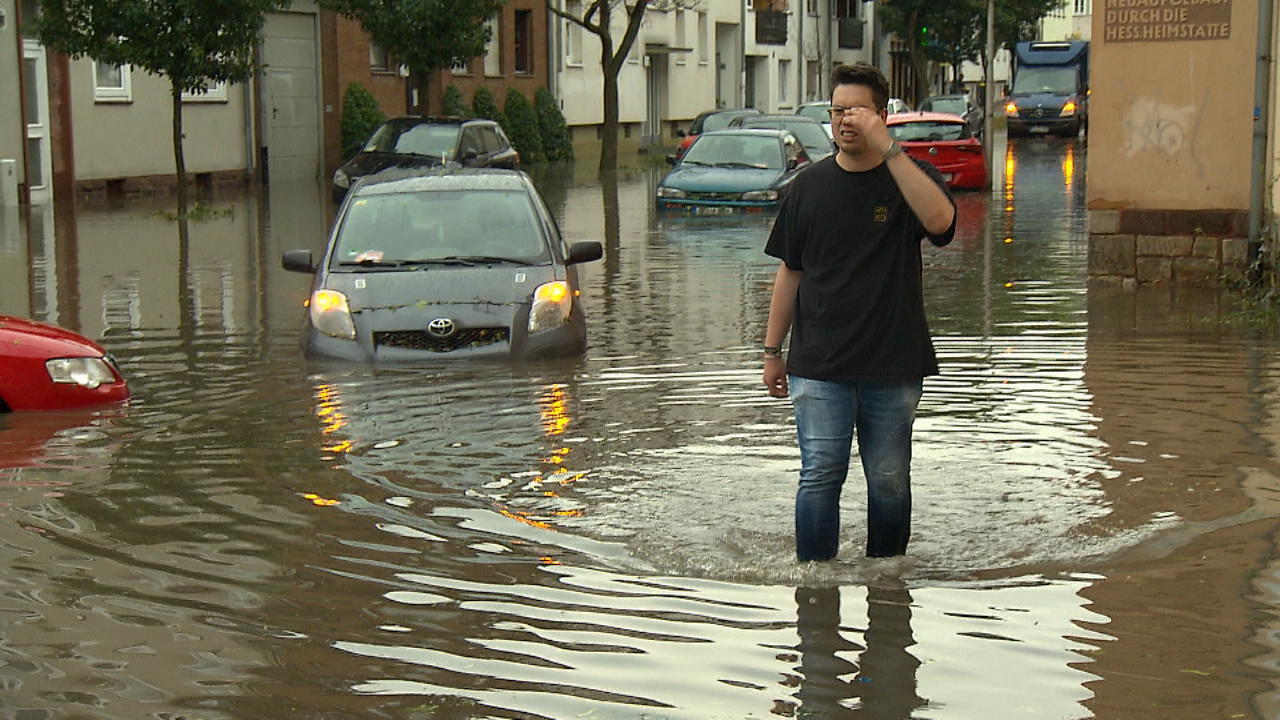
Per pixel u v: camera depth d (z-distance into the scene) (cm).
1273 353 1196
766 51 7694
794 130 3519
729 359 1210
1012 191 3347
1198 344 1249
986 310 1484
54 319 1507
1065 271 1817
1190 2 1625
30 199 3127
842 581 635
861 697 508
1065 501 757
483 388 1084
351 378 1133
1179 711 493
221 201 3316
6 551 682
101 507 761
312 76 4194
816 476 651
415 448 891
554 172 4675
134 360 1245
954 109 5675
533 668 538
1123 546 679
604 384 1098
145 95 3503
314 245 2294
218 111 3800
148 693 516
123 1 2773
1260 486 777
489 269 1256
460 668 539
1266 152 1603
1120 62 1658
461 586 632
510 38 5216
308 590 627
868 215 628
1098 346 1248
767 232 2488
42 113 3169
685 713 497
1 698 512
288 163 4103
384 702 509
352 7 3759
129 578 643
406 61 3812
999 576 638
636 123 6384
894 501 656
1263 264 1590
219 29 2836
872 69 625
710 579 640
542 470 834
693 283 1778
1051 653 546
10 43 3025
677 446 891
